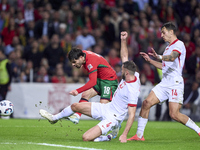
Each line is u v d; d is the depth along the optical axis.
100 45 52.91
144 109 23.64
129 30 56.88
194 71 50.25
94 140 21.06
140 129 23.53
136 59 51.31
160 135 26.97
